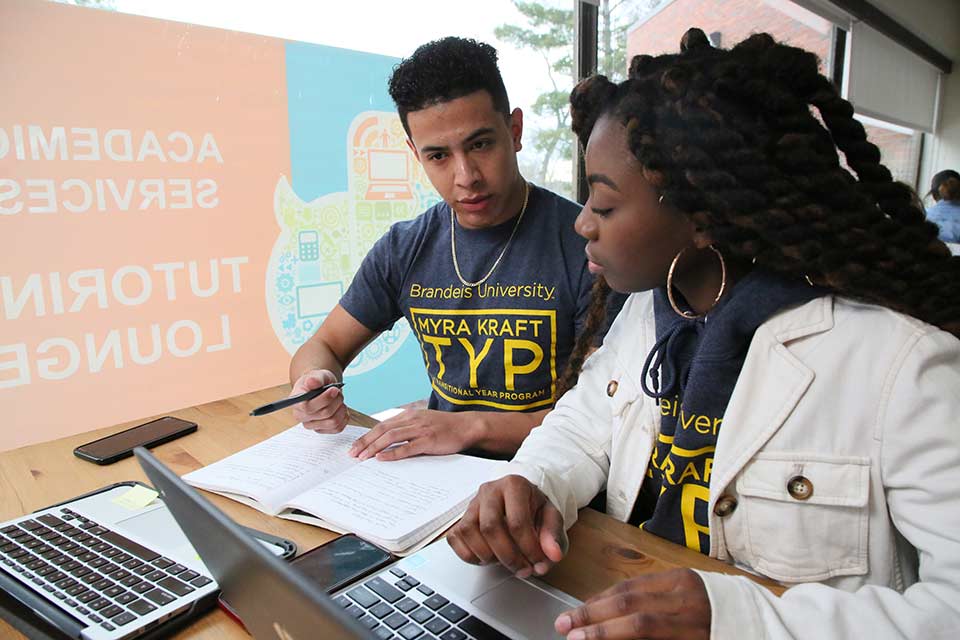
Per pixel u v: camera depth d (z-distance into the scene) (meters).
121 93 1.73
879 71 5.11
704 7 2.85
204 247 1.96
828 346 0.61
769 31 0.65
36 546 0.66
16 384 1.64
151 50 1.77
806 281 0.63
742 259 0.65
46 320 1.67
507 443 0.98
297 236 2.20
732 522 0.67
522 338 1.23
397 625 0.53
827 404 0.60
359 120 2.31
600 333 1.00
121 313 1.81
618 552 0.67
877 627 0.45
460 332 1.29
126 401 1.85
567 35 2.41
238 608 0.45
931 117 6.45
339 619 0.29
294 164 2.16
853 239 0.56
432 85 1.07
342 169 2.29
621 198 0.63
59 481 0.85
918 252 0.58
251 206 2.06
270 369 2.19
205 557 0.45
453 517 0.72
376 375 2.53
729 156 0.57
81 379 1.75
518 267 1.25
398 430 0.93
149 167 1.81
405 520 0.70
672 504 0.74
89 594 0.57
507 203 1.23
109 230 1.76
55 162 1.64
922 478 0.53
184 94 1.86
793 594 0.49
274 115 2.08
